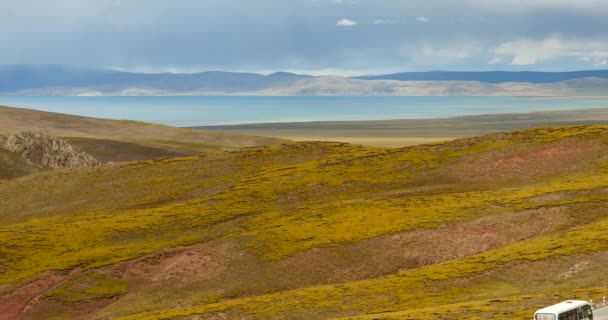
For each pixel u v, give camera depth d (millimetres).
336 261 90375
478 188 123062
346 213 110250
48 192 156000
